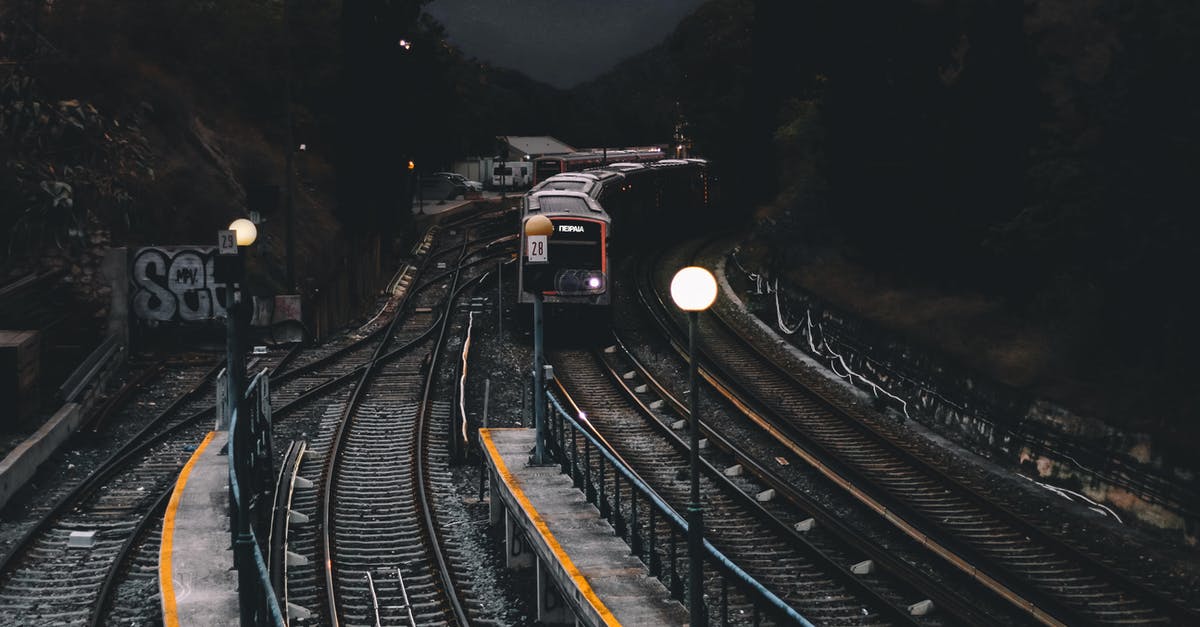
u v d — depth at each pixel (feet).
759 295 181.16
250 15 238.68
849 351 140.46
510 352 148.05
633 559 62.39
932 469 97.25
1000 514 86.48
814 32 198.90
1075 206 100.78
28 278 128.88
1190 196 93.66
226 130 206.69
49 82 160.45
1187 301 97.76
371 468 95.81
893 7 146.82
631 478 62.49
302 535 78.69
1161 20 92.99
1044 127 115.24
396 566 73.72
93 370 118.93
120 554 72.23
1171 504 85.10
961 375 114.73
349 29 197.88
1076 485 95.50
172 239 155.94
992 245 114.01
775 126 236.22
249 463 75.15
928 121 139.85
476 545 79.66
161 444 102.94
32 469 91.30
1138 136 94.99
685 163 260.21
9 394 101.04
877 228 151.02
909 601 69.36
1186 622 67.26
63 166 147.02
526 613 68.85
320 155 238.27
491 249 245.24
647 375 130.82
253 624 55.98
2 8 160.86
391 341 157.89
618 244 208.33
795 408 121.49
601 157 362.94
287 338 148.36
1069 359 111.65
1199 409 92.58
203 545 69.67
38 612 65.21
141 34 208.23
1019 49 131.44
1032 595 69.51
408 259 231.30
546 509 71.20
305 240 188.14
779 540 79.77
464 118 400.67
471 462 99.55
